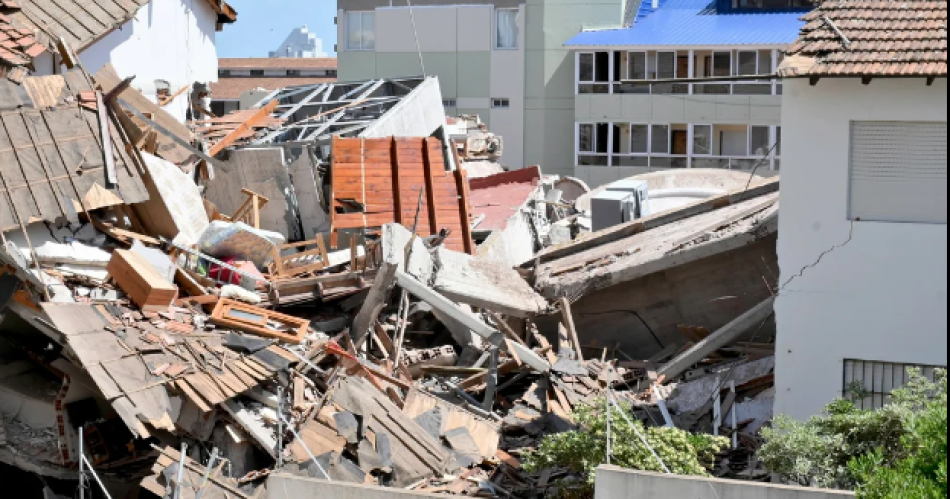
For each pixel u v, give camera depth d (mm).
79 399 20438
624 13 55844
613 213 34781
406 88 38625
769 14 53500
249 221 28000
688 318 28422
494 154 46375
